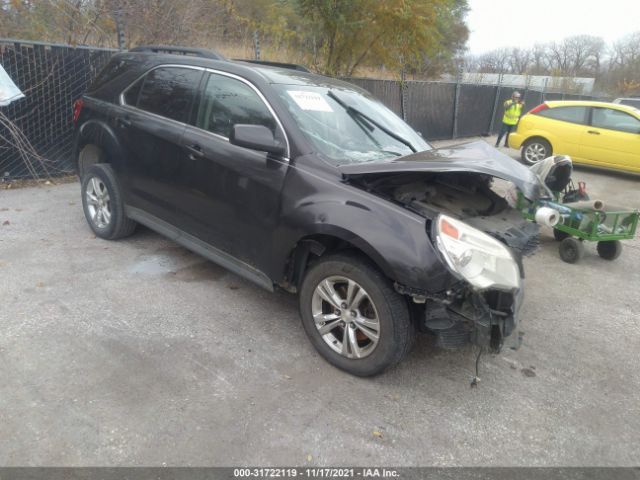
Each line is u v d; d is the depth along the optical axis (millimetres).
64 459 2369
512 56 57500
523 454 2658
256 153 3504
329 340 3254
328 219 3025
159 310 3789
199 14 10844
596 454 2699
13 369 2957
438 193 3746
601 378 3424
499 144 15445
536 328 4105
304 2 10172
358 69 12008
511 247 3215
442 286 2717
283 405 2861
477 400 3062
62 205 6113
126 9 9266
